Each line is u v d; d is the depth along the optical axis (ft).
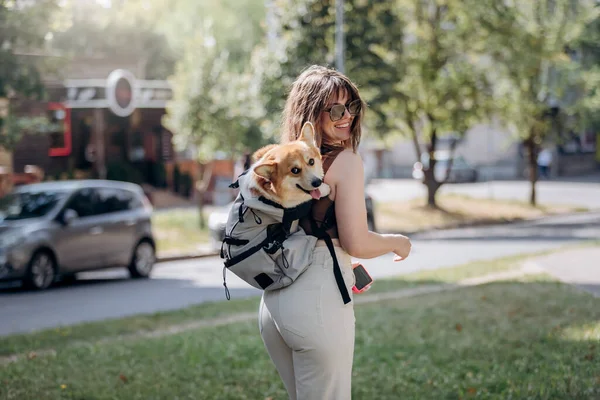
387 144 97.04
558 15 90.27
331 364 10.78
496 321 25.98
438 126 92.27
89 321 31.71
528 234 74.18
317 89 11.53
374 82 82.53
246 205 10.53
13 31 48.29
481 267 43.73
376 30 82.07
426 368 20.30
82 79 112.88
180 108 76.28
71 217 46.16
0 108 55.06
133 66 121.08
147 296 41.91
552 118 96.99
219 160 114.73
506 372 19.25
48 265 44.75
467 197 104.12
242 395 18.47
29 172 74.43
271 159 10.54
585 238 67.51
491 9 89.20
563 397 16.69
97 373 20.74
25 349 24.73
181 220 78.18
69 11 52.80
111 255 48.78
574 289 31.96
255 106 78.13
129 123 112.06
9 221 45.27
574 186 133.69
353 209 10.75
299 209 10.52
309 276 10.67
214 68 77.00
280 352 11.45
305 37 78.84
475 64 94.12
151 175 111.96
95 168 105.40
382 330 25.54
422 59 90.84
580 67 94.79
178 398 18.33
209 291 43.37
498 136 156.66
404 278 41.14
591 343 21.48
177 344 24.30
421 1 91.25
